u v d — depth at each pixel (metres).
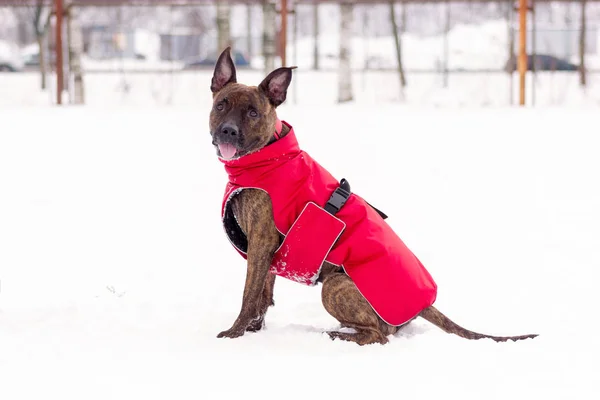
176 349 4.54
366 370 4.21
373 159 11.36
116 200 9.32
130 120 15.41
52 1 19.38
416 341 4.78
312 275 5.00
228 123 4.76
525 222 8.27
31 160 11.41
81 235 7.82
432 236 7.80
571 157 11.35
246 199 4.91
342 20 19.86
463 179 10.22
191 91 22.92
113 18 30.28
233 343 4.70
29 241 7.55
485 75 23.98
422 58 27.02
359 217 4.95
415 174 10.49
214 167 11.12
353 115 15.76
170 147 12.54
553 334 4.95
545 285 6.22
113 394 3.77
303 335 4.89
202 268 6.78
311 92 22.70
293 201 4.86
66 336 4.72
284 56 17.83
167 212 8.80
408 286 4.87
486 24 27.94
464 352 4.54
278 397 3.78
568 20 28.53
